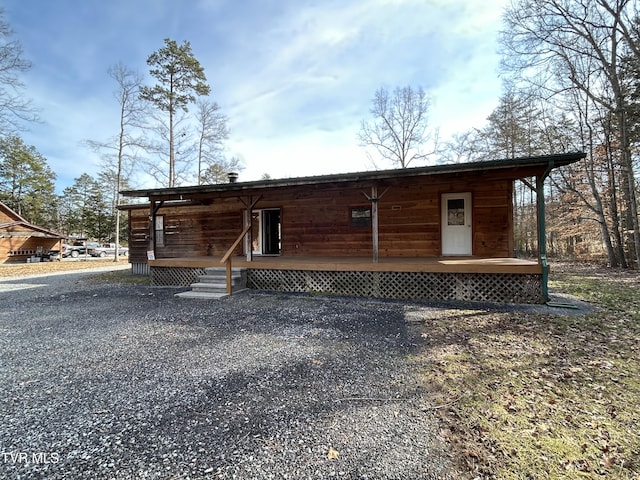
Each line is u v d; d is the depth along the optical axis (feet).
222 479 5.58
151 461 6.08
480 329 14.43
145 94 63.36
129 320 17.08
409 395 8.52
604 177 45.39
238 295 23.58
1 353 12.19
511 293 20.10
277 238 34.71
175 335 14.28
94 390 9.05
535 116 50.47
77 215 123.95
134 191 27.35
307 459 6.07
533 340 12.85
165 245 37.11
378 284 22.62
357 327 15.07
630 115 36.73
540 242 19.29
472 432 6.87
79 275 40.93
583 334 13.52
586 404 7.97
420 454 6.17
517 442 6.51
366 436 6.76
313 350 12.09
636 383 9.07
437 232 26.94
